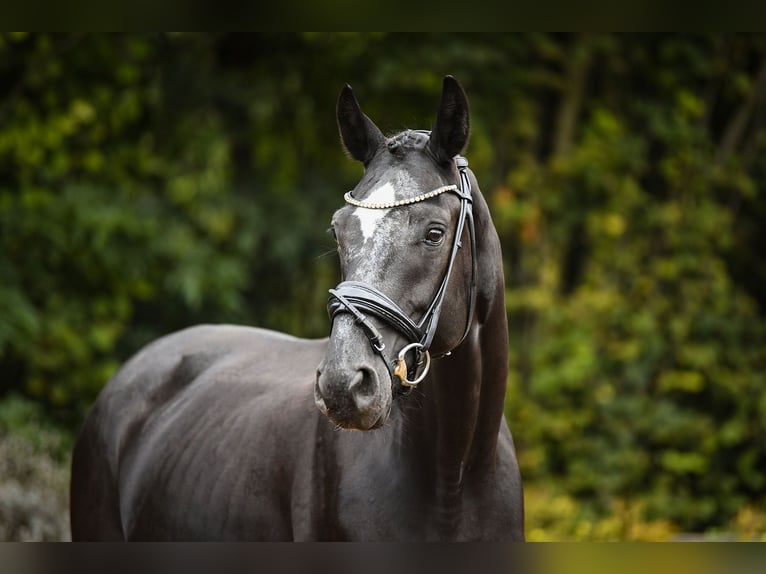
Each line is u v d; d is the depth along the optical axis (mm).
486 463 4164
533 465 11500
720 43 13258
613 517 10047
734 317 12789
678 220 12875
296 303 13484
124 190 12430
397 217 3570
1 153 11922
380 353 3428
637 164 12883
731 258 13844
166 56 12898
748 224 14000
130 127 12797
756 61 14094
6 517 8117
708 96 13680
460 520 4078
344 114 4000
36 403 11484
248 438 4770
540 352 12281
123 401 5832
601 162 12766
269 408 4805
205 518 4797
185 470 5078
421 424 4016
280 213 13047
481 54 12180
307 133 13273
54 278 12062
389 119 13016
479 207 3957
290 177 13344
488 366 4066
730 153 13531
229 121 13398
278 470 4477
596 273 12719
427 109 12977
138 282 12172
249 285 13203
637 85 13633
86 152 12281
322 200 13289
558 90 13328
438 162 3795
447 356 3932
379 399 3375
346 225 3629
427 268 3576
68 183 12266
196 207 12625
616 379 12391
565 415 11844
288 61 13156
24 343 11305
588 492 11492
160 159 12836
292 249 12859
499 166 13062
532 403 11992
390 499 4047
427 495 4039
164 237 12289
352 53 12766
